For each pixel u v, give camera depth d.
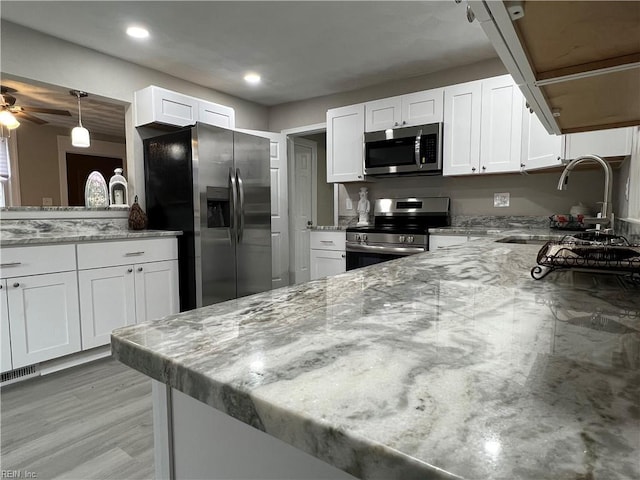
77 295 2.48
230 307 0.68
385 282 0.91
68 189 5.59
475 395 0.35
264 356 0.45
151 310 2.92
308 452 0.32
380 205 3.97
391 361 0.43
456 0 0.89
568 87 1.04
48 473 1.48
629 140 2.27
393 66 3.45
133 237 2.78
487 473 0.25
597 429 0.29
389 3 2.43
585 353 0.45
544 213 3.22
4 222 2.61
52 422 1.84
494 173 3.14
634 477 0.24
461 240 3.00
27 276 2.26
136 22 2.63
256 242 3.61
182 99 3.35
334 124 3.88
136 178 3.39
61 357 2.46
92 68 3.05
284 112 4.62
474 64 3.39
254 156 3.57
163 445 0.59
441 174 3.39
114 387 2.21
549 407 0.32
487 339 0.50
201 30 2.75
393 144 3.47
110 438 1.71
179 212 3.19
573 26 0.69
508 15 0.64
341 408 0.33
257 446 0.48
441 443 0.28
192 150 3.03
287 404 0.34
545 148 2.70
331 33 2.82
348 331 0.54
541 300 0.71
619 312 0.63
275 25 2.69
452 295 0.76
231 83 3.88
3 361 2.17
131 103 3.31
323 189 5.63
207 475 0.54
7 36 2.60
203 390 0.40
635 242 1.68
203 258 3.11
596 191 3.00
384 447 0.28
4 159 4.71
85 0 2.34
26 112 4.30
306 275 5.19
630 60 0.84
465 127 3.17
